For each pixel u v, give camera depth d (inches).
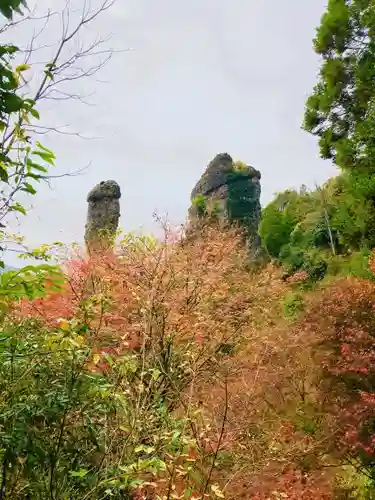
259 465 184.2
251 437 201.2
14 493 99.7
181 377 202.5
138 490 132.4
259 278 340.8
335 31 626.5
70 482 108.8
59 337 107.0
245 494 171.0
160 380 190.9
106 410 119.3
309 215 986.7
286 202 1295.5
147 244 243.1
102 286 208.7
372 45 607.8
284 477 192.1
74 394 104.5
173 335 210.4
